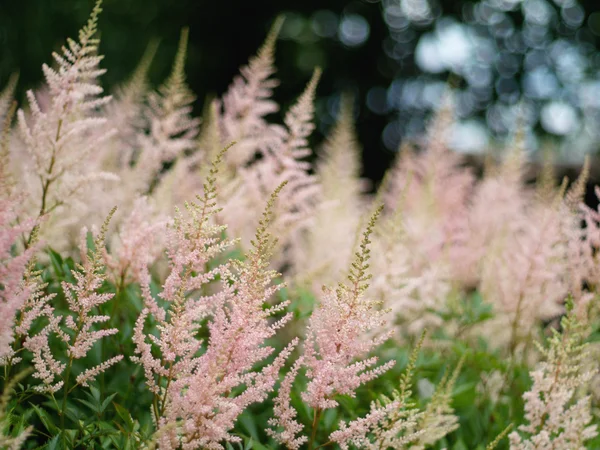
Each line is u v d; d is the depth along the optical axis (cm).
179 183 446
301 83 1529
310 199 515
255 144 443
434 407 288
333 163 538
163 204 413
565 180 406
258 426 323
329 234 502
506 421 371
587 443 354
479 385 434
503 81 1579
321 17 1620
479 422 376
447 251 456
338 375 247
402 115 1587
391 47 1661
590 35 1575
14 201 247
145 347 245
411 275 491
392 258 386
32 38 1068
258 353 245
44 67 312
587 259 400
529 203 565
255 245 240
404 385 262
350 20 1647
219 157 244
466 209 573
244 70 450
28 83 1052
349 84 1606
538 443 280
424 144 621
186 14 1393
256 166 436
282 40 1522
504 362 412
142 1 1266
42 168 318
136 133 505
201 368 236
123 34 1179
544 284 429
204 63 1402
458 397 364
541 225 416
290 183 418
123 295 340
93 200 434
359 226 362
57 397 317
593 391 396
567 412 287
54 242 396
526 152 532
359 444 257
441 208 552
